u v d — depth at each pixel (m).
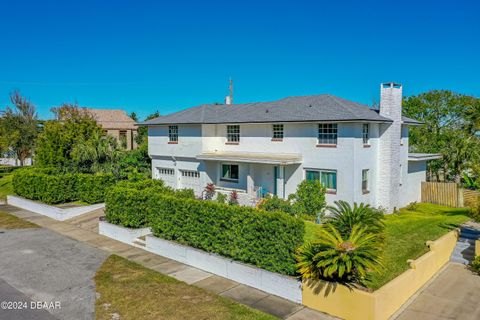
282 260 12.07
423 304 11.28
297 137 24.09
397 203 24.72
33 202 25.36
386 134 23.89
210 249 14.23
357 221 12.52
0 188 33.50
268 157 24.55
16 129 42.53
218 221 13.88
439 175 35.09
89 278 13.28
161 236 16.34
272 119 24.62
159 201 16.33
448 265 14.60
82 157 29.06
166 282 12.92
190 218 14.98
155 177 32.75
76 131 34.75
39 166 29.39
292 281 11.49
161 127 31.41
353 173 21.62
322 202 21.97
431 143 35.62
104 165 29.45
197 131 28.52
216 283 12.90
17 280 13.11
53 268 14.30
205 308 10.96
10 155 52.69
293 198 23.05
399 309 10.95
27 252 16.31
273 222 12.29
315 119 22.48
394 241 16.16
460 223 20.08
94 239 18.45
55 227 20.91
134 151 37.75
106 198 19.53
